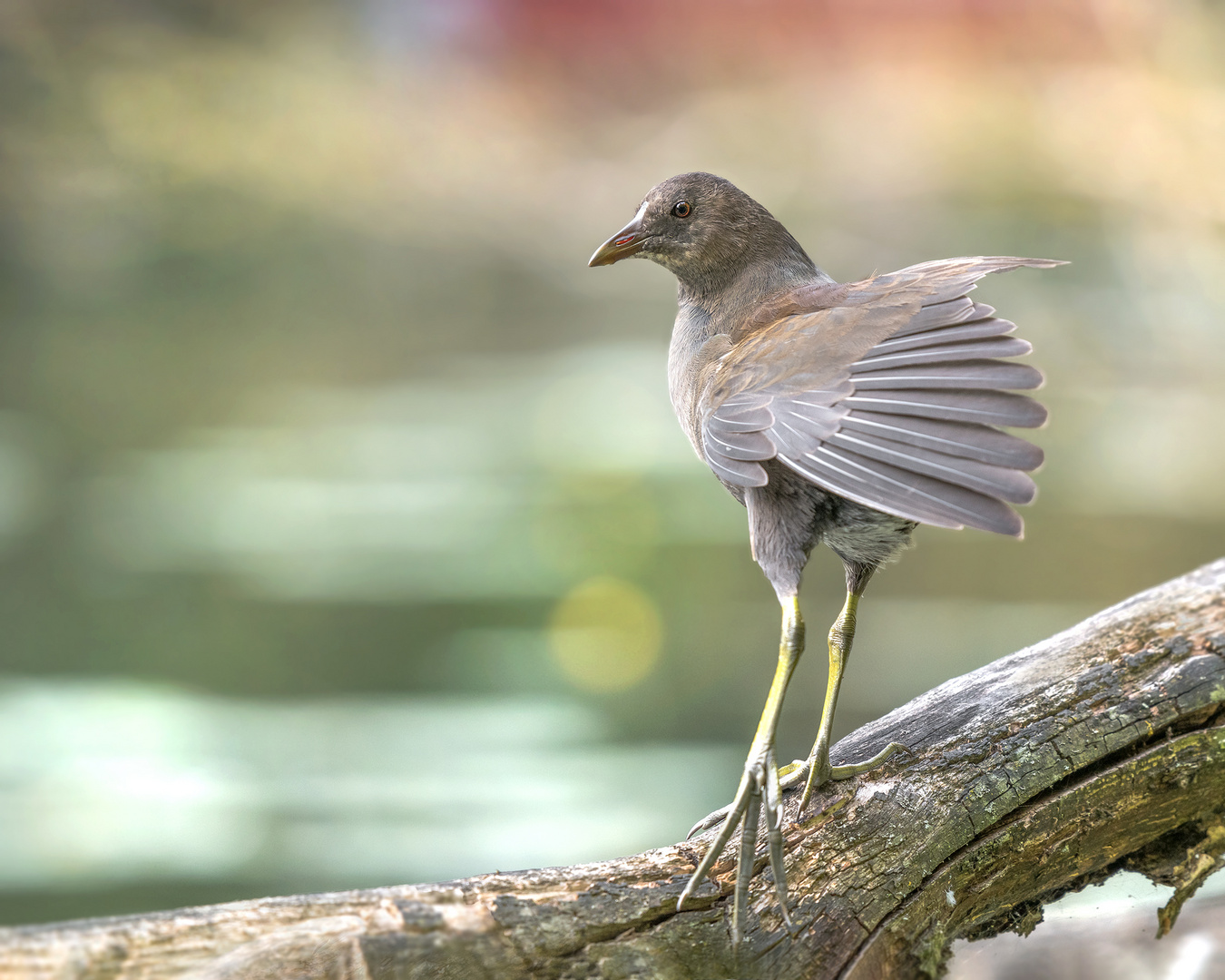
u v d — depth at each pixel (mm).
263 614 13258
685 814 9094
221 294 25594
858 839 4711
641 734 10711
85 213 25062
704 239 5871
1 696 11328
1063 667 5273
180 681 11750
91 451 19219
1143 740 5062
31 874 8297
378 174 27922
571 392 22281
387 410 21375
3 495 17078
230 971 3906
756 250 5879
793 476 4824
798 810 4797
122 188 25531
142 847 8648
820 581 15227
